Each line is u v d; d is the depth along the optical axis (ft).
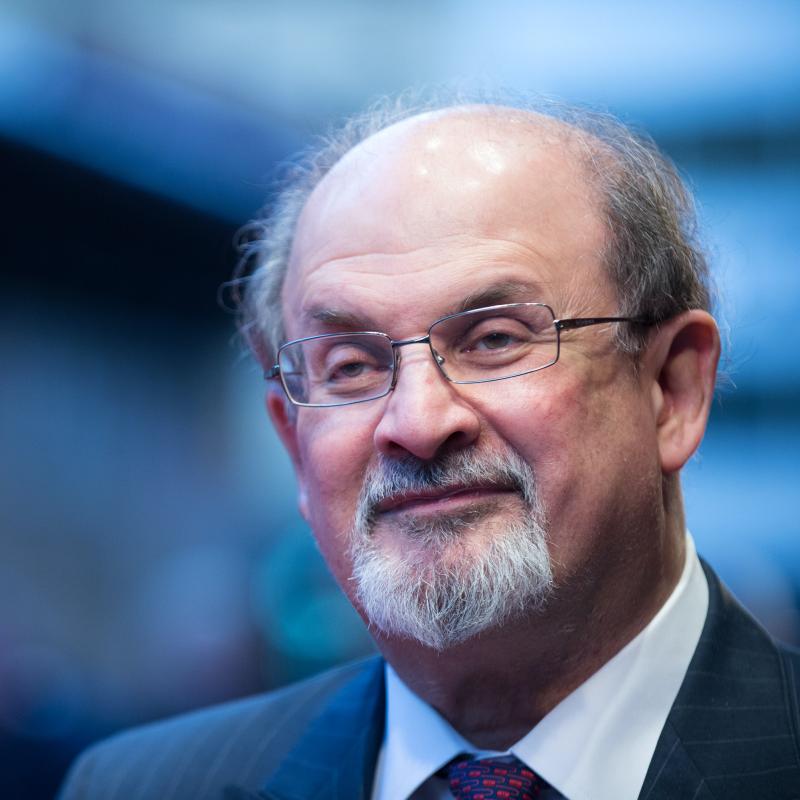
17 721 68.80
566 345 18.78
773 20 80.18
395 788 20.68
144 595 86.58
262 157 81.25
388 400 19.01
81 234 77.77
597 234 19.66
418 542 18.56
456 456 18.47
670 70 80.79
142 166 74.54
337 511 19.80
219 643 84.48
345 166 21.02
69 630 80.12
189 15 77.25
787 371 82.79
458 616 18.28
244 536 93.91
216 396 95.55
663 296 20.31
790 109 80.33
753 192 80.64
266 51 80.69
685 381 20.66
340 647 62.34
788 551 86.17
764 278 79.25
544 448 18.39
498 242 18.86
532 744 19.51
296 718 24.07
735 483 88.12
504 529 18.33
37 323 80.64
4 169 67.97
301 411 20.63
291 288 21.35
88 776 25.26
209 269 87.35
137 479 88.22
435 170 19.52
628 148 21.49
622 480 19.12
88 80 70.18
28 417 79.82
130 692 80.84
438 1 81.51
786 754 18.61
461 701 20.13
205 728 25.16
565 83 81.30
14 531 78.13
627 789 18.95
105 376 85.97
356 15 81.30
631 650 19.86
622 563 19.36
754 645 20.57
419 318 18.81
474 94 23.85
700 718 19.10
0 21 65.41
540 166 19.71
